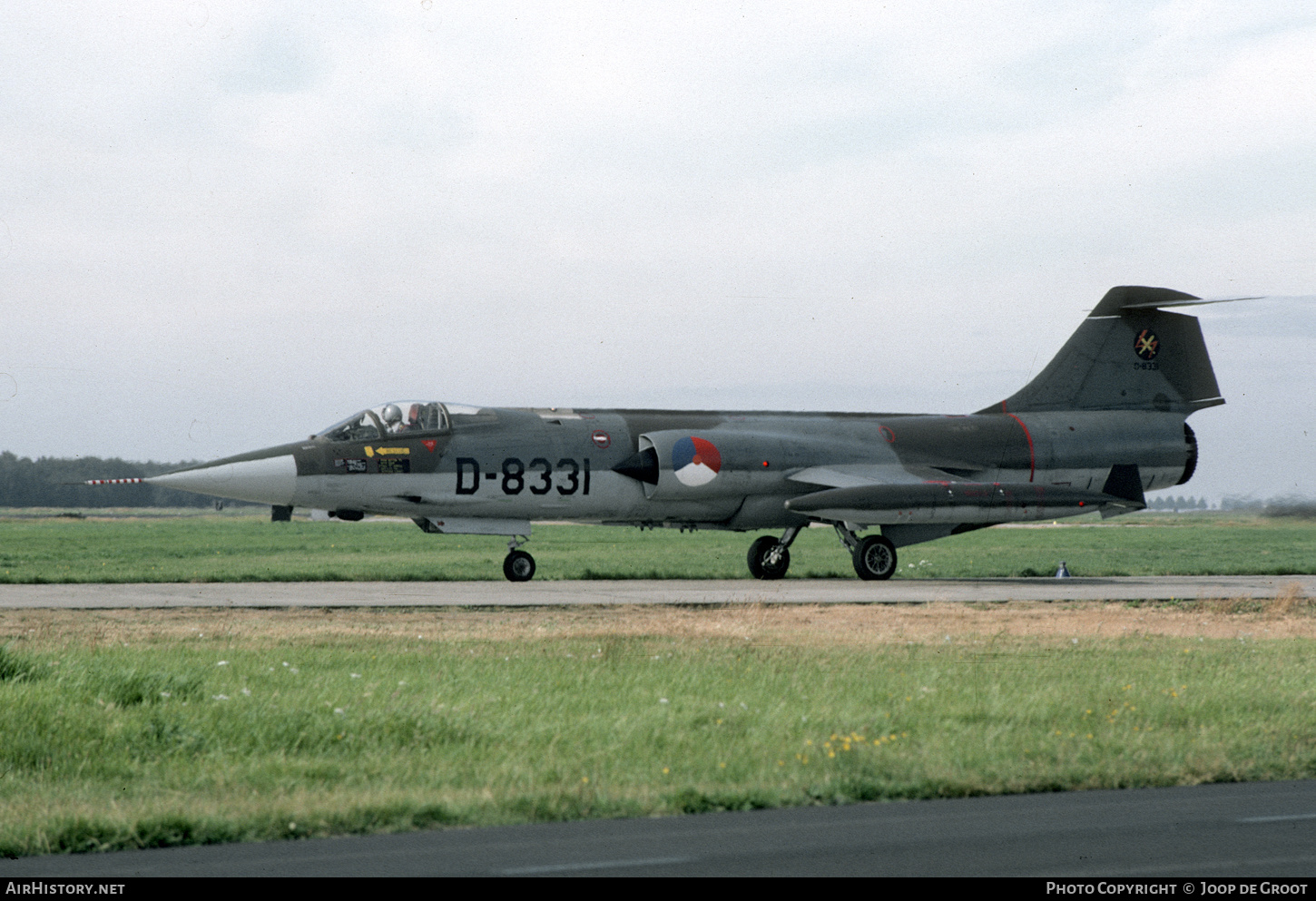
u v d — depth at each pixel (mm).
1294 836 9594
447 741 12688
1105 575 46594
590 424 41688
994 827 9875
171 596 31406
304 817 9781
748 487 41969
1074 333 48719
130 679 14938
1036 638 22828
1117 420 48219
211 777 11164
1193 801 10828
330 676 16578
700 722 13672
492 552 76000
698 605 29547
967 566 54750
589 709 14523
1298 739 13336
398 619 25953
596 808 10320
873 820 10109
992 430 46406
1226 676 17406
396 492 38594
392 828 9789
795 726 13484
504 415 40688
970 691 15633
